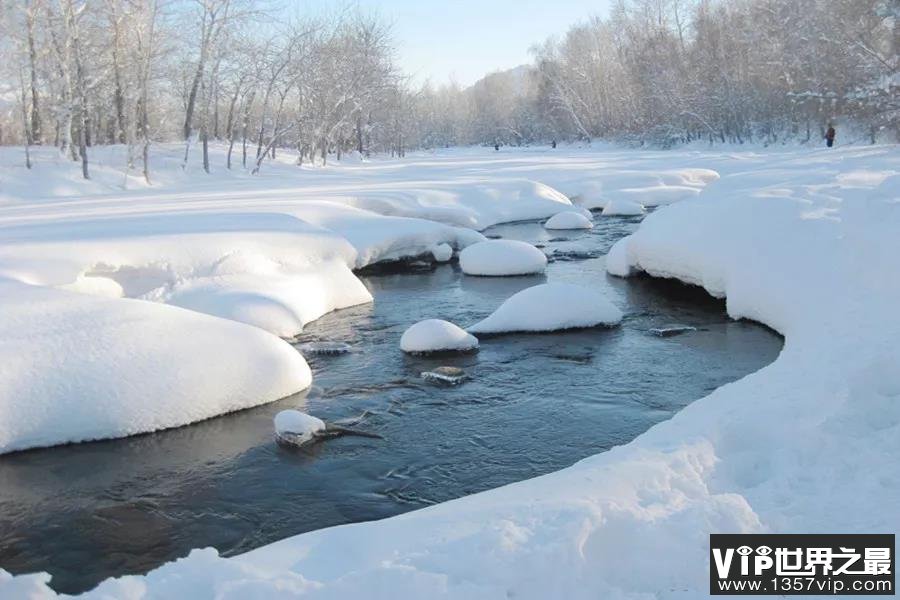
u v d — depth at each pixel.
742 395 6.64
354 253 14.80
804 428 5.45
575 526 3.81
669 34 66.25
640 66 65.69
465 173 35.59
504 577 3.54
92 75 31.58
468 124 110.19
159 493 6.88
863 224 10.67
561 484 4.88
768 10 50.03
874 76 36.59
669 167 34.25
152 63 31.22
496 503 4.66
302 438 7.82
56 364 8.13
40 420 7.77
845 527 4.09
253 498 6.76
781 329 10.54
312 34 39.81
